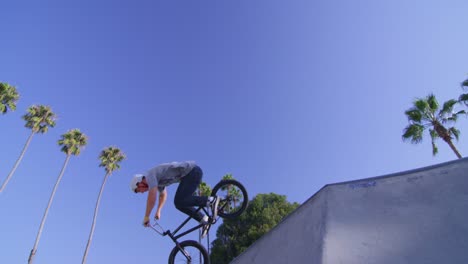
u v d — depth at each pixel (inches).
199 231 175.5
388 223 129.4
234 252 976.3
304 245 141.9
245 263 215.3
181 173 169.5
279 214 1063.0
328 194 166.9
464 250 104.7
